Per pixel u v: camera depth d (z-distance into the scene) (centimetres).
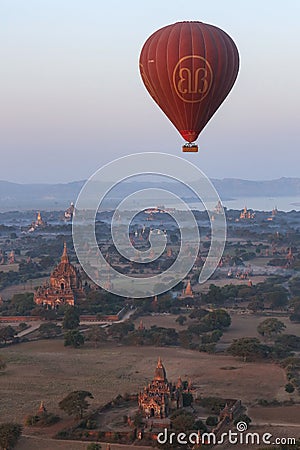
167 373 16462
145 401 12950
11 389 15138
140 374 16400
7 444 11612
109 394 14675
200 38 11194
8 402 14188
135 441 11969
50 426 12744
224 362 17500
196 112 11700
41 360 17888
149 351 18938
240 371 16550
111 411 13475
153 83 11600
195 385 15388
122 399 14162
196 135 12038
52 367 17125
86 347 19512
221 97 11719
